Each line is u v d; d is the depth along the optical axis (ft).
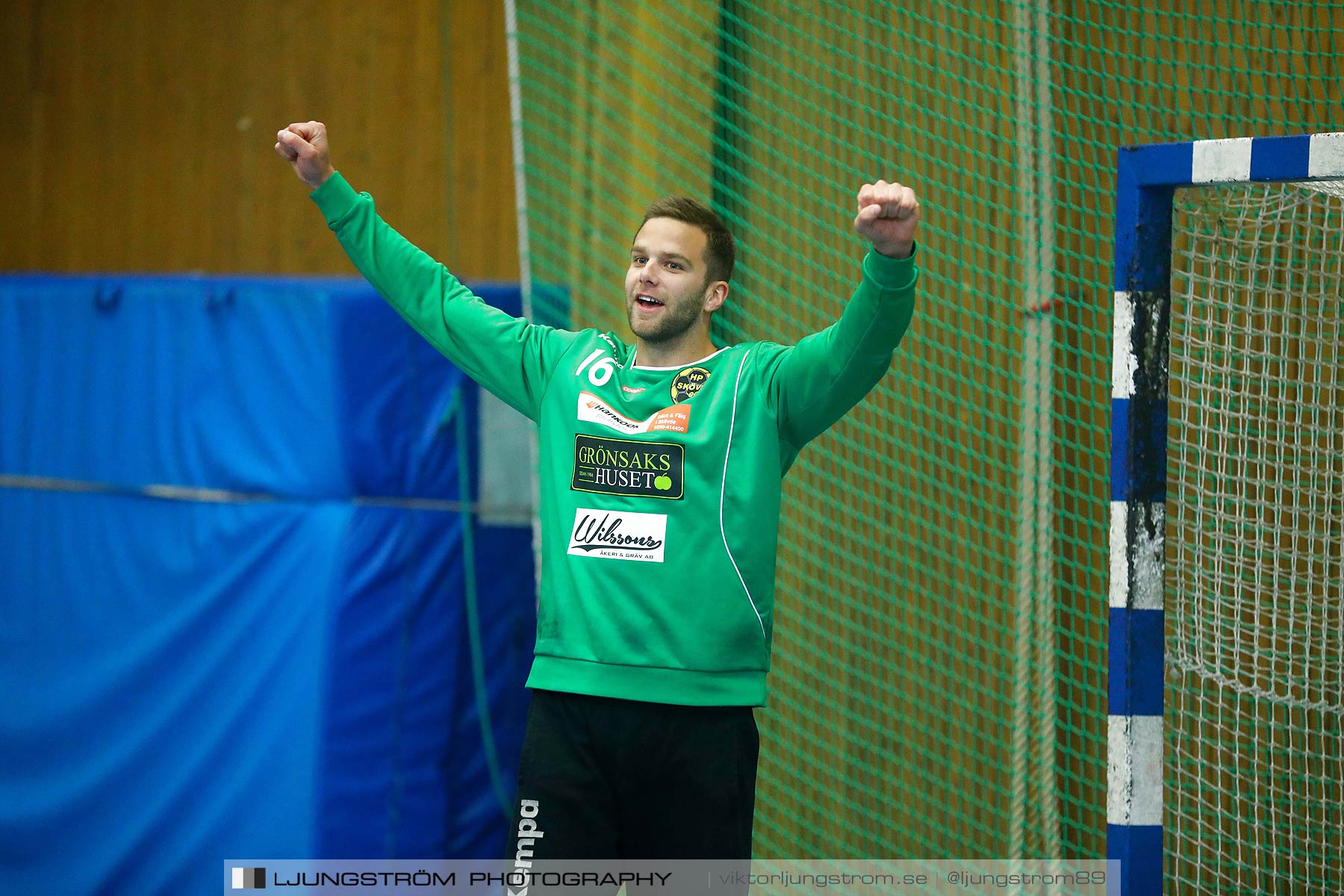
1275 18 47.26
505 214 63.98
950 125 50.44
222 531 43.68
